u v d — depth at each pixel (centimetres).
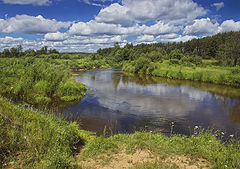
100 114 1210
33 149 494
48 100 1448
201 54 8056
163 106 1452
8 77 1680
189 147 590
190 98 1744
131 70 4281
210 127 1037
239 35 4897
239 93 1980
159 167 470
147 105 1473
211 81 2727
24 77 1623
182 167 479
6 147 471
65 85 1666
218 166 470
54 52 8231
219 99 1712
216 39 7581
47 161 436
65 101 1497
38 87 1556
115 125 1020
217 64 5275
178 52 6612
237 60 4662
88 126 991
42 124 638
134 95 1838
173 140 691
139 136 708
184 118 1178
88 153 570
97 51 11912
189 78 3027
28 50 6800
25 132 552
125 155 554
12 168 414
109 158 533
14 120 611
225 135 925
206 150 561
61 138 567
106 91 2011
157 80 2959
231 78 2453
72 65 4522
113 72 4188
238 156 508
